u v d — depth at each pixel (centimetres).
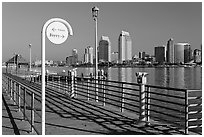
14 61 5644
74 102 1405
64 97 1605
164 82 6169
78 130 820
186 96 739
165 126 850
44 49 590
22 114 1059
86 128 843
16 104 1296
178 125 858
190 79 7356
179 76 8994
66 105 1305
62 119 979
